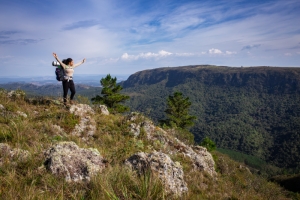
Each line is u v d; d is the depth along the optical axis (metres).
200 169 8.30
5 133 4.88
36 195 2.71
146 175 3.72
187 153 8.89
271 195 8.72
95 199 2.89
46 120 6.85
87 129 7.54
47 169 3.42
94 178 3.35
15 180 2.98
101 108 10.02
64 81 8.30
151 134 9.00
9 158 3.62
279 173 102.50
